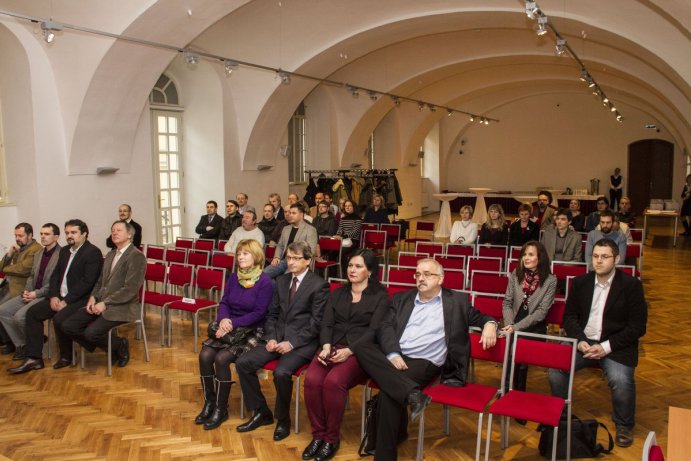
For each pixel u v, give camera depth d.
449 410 3.93
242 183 10.71
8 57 7.21
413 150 17.34
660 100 14.19
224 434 3.89
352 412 4.23
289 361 3.86
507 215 19.55
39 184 7.43
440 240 12.18
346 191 12.09
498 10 8.27
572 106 19.91
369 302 3.83
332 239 7.87
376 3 8.78
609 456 3.53
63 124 7.66
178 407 4.31
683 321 6.51
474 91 16.31
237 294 4.27
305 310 4.05
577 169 20.11
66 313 5.04
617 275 3.79
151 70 7.96
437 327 3.65
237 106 10.28
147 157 8.97
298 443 3.77
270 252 7.32
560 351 3.44
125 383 4.78
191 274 5.91
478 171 21.20
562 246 6.40
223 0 7.08
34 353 5.09
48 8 6.60
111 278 5.04
